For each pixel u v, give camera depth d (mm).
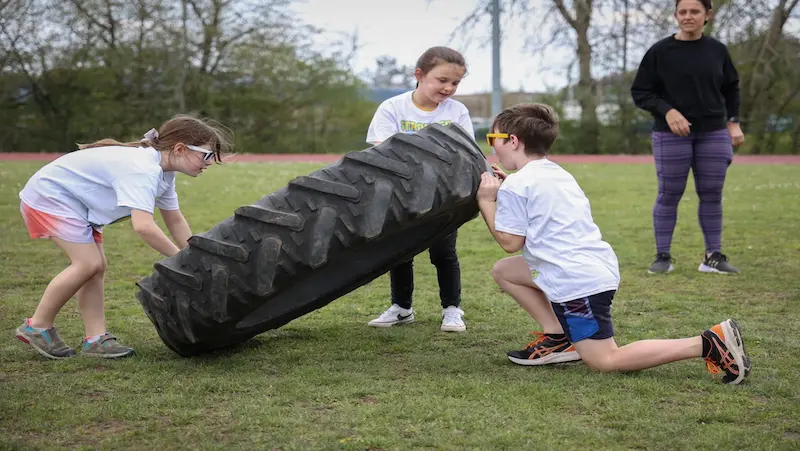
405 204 3277
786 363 3541
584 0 25484
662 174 5938
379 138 4328
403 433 2723
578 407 2982
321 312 4695
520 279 3646
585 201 3475
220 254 3336
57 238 3645
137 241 7367
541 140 3529
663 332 4168
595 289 3287
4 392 3154
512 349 3883
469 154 3480
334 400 3072
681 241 7480
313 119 28984
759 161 20953
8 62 26812
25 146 27172
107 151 3680
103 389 3221
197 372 3451
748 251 6770
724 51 5887
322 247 3248
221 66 28562
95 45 27688
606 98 26266
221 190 12320
